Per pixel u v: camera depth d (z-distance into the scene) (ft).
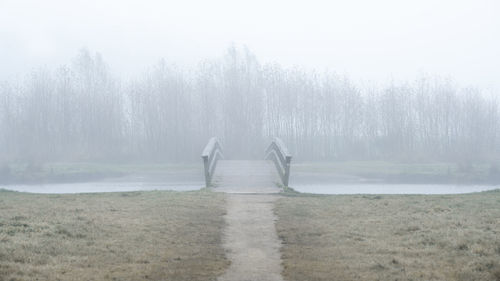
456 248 27.76
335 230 33.71
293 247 29.48
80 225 32.63
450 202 42.80
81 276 22.61
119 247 28.40
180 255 27.37
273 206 43.47
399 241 30.14
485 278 22.81
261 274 24.08
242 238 32.01
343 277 23.34
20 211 36.99
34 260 24.56
